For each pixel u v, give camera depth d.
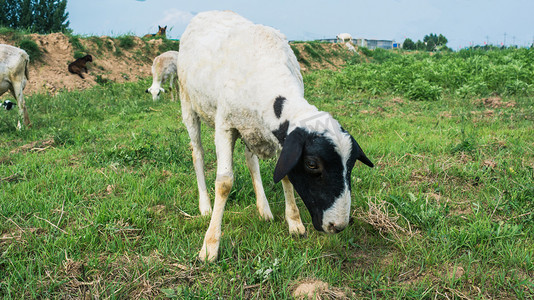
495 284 2.55
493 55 16.98
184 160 5.13
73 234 3.23
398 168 4.62
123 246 3.08
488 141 5.43
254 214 3.65
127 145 5.90
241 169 4.63
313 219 2.43
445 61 15.09
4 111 8.85
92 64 15.35
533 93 9.95
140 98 11.59
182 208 3.84
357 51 25.89
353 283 2.57
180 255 2.95
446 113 8.01
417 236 3.14
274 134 2.63
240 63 2.92
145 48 17.92
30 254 3.00
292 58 3.26
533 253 2.79
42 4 30.97
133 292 2.58
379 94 11.12
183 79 3.67
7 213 3.62
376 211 3.37
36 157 5.41
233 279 2.62
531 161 4.68
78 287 2.61
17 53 7.54
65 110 9.64
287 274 2.67
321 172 2.22
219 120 3.06
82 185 4.31
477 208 3.57
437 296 2.48
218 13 3.79
